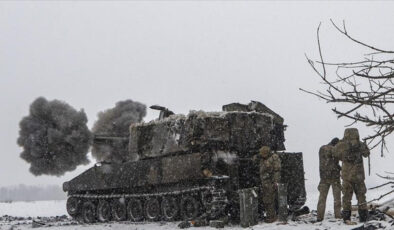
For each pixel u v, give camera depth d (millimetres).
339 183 32062
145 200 45844
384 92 8594
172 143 42844
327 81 8906
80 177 52500
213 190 38312
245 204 33594
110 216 49969
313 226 29062
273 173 34406
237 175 40062
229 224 37375
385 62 8656
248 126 42000
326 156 32156
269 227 30219
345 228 27156
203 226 37156
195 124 40344
